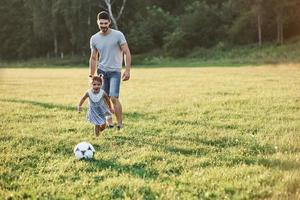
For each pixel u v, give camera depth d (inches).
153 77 976.9
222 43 2041.1
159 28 2327.8
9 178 221.8
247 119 382.6
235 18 2233.0
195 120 381.1
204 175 219.0
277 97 530.6
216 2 2458.2
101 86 315.3
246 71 1104.8
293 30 2036.2
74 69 1657.2
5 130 338.6
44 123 371.9
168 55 2118.6
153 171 229.8
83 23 2231.8
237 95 565.6
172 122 374.9
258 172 222.4
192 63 1774.1
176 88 687.7
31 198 194.4
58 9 2262.6
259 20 1926.7
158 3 2642.7
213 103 489.7
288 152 262.7
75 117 406.9
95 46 342.0
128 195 195.0
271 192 192.1
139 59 2111.2
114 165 242.2
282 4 1859.0
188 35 2151.8
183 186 203.5
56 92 668.1
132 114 424.2
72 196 194.2
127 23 2422.5
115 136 316.8
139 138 309.0
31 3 2468.0
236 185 202.4
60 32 2495.1
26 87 764.0
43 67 2038.6
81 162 248.2
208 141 299.4
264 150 271.0
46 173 229.9
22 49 2655.0
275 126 344.5
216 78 885.2
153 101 521.3
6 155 261.6
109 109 319.0
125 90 675.4
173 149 276.4
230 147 279.0
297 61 1467.8
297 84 704.4
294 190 193.9
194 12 2276.1
